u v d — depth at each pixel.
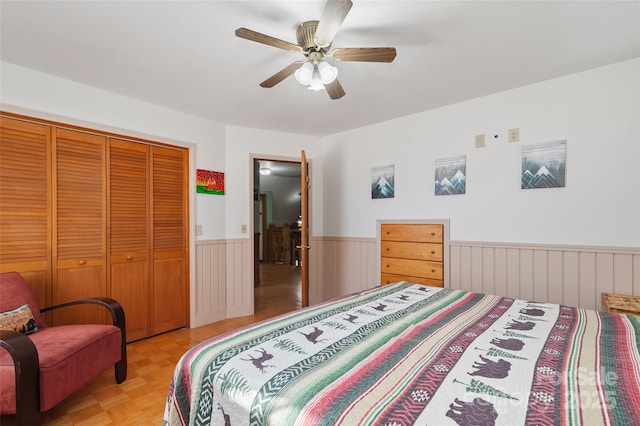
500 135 2.78
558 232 2.53
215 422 0.98
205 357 1.13
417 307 1.69
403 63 2.23
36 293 2.37
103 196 2.72
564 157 2.49
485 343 1.19
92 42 1.96
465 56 2.14
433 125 3.18
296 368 1.01
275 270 7.09
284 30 1.84
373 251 3.69
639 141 2.21
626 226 2.27
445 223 3.11
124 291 2.85
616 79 2.28
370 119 3.49
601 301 2.34
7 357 1.66
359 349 1.15
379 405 0.80
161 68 2.30
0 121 2.21
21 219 2.30
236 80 2.50
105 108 2.69
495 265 2.82
